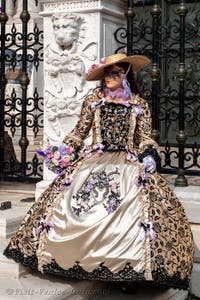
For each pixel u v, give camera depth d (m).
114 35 5.15
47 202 3.49
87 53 4.90
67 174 3.56
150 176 3.44
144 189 3.35
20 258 3.49
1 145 6.30
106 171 3.47
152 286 3.71
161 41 5.28
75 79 4.96
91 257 3.14
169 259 3.17
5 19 6.14
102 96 3.71
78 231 3.21
